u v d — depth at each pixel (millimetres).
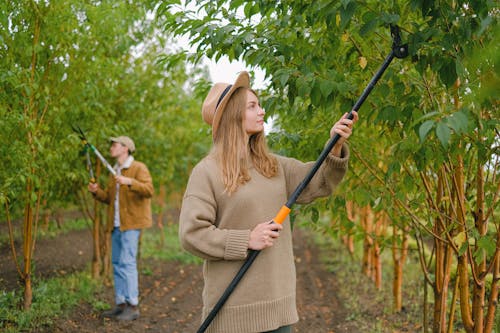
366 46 2391
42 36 3949
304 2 2178
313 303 5227
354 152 2881
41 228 8055
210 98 2223
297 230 11172
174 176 8852
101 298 5020
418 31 1888
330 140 2014
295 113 2840
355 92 2326
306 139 2955
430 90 2240
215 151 2090
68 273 5777
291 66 2387
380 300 4957
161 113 6445
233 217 1997
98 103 4805
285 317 2010
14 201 4230
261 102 3154
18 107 3910
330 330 4312
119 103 5742
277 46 2279
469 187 2791
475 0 1749
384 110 2104
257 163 2123
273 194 2066
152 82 5887
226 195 2002
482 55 1722
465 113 1477
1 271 5340
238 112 2078
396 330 4105
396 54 1909
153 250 8023
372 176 2949
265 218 2018
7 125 3617
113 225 4695
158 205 8648
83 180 5547
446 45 1804
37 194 4281
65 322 4141
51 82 4199
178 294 5641
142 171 4734
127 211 4605
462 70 1744
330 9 1898
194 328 4402
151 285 5980
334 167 2064
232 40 2314
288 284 2053
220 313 1977
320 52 2367
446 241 2654
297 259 7824
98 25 4250
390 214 3234
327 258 7555
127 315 4555
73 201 5867
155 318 4711
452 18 1833
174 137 7316
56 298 4543
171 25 2656
